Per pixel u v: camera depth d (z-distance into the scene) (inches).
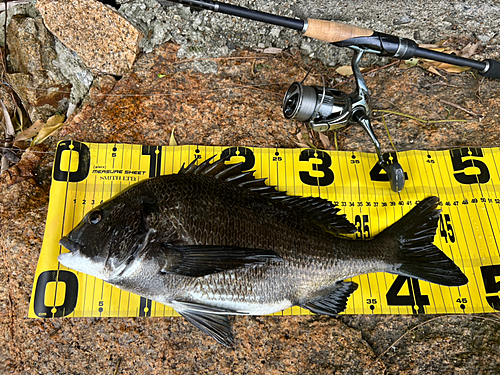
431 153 20.5
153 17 21.0
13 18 21.0
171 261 15.7
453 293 18.9
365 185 20.0
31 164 19.8
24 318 17.8
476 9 21.0
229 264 15.7
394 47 17.8
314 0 20.8
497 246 19.4
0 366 17.4
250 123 20.6
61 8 19.7
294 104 18.2
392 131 21.0
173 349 17.9
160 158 19.5
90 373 17.6
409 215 19.1
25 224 18.6
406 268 18.3
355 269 17.7
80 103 21.5
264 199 17.3
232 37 21.6
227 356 18.0
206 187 16.6
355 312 18.7
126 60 20.7
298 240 17.0
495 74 19.6
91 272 16.0
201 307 16.4
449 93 21.6
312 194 19.8
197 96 20.7
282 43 21.8
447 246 19.4
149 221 15.8
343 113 18.1
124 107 20.2
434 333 18.7
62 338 17.8
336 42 17.5
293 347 18.2
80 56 20.5
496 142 20.8
